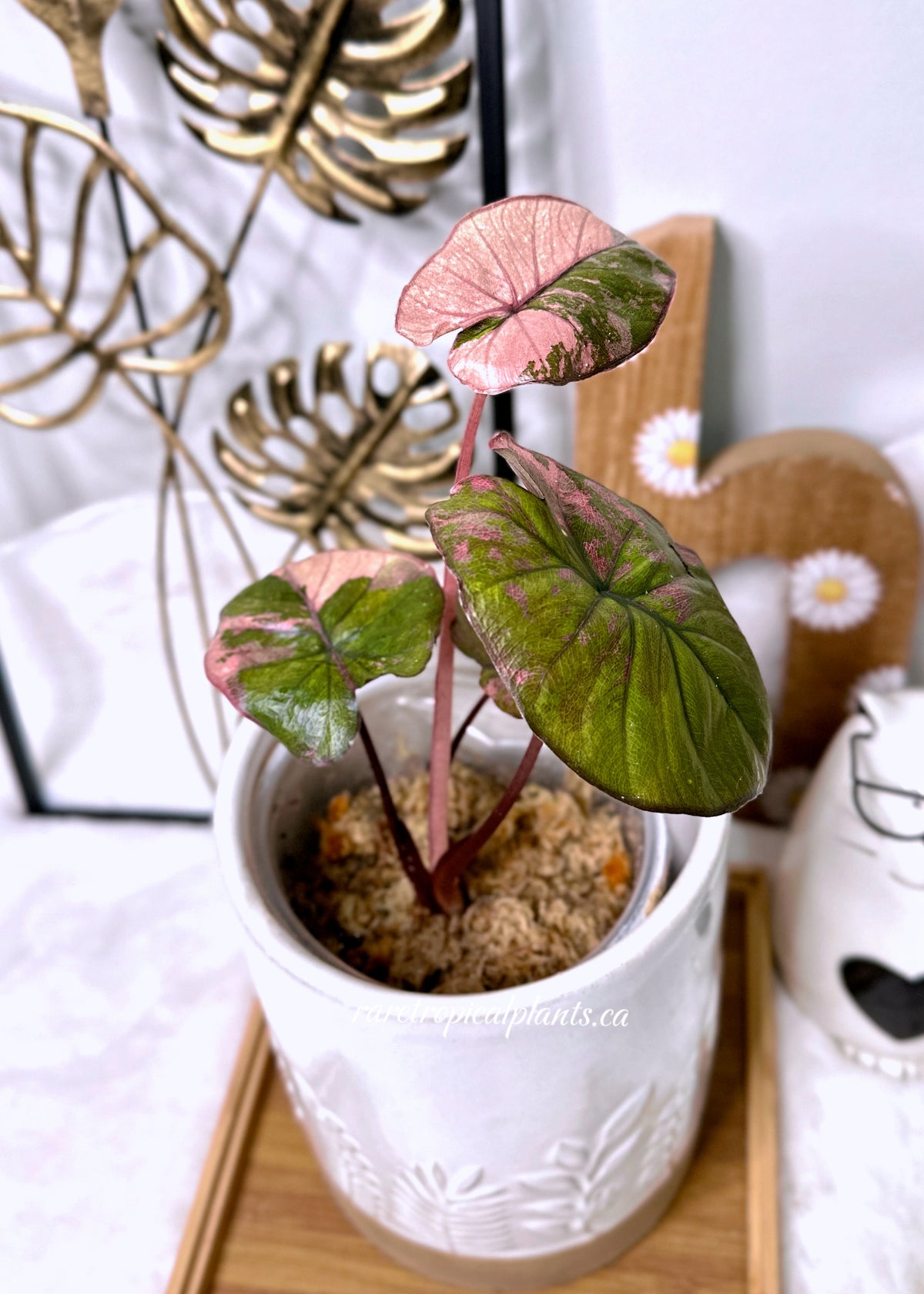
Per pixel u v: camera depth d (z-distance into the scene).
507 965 0.34
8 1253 0.43
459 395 0.48
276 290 0.47
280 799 0.37
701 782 0.25
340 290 0.46
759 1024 0.47
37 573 0.53
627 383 0.43
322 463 0.49
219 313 0.45
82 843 0.57
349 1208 0.41
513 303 0.26
